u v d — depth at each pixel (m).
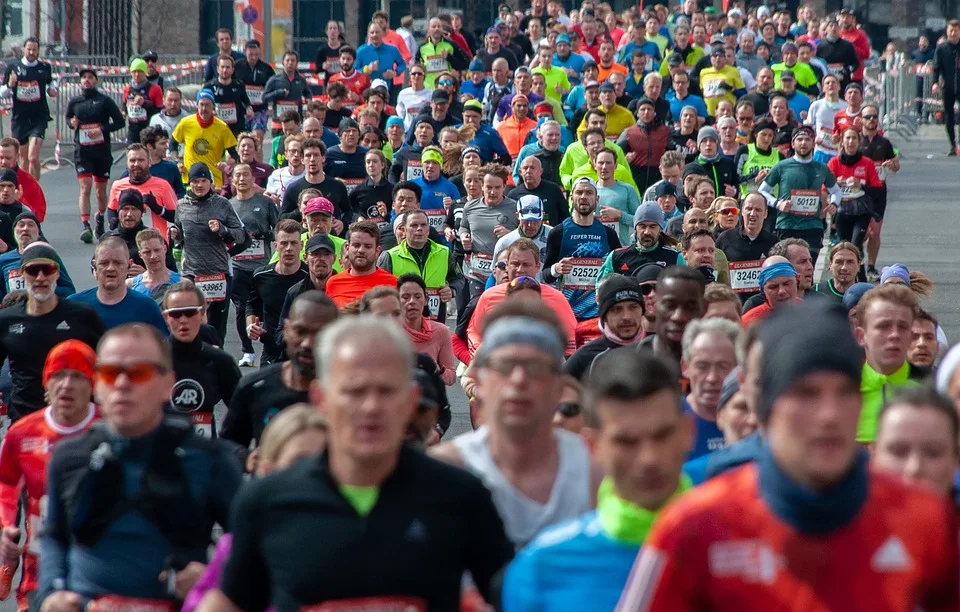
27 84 89.00
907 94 125.12
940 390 16.47
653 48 104.19
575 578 13.13
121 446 17.66
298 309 24.27
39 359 30.75
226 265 50.44
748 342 16.00
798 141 59.31
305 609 13.62
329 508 13.70
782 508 10.71
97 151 76.31
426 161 58.34
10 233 49.62
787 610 10.70
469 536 14.11
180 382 28.92
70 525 17.72
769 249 47.22
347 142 64.06
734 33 107.25
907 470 14.31
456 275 46.91
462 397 44.50
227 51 96.12
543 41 92.94
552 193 54.34
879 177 64.06
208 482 17.78
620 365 13.39
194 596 15.72
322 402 14.59
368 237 39.16
